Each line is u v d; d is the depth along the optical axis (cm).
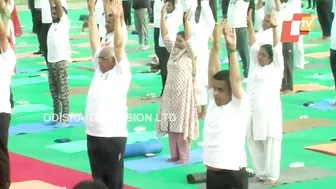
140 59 2252
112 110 867
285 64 1733
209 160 795
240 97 781
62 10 1373
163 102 1148
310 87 1805
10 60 957
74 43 2611
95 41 918
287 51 1725
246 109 790
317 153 1243
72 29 2991
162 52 1597
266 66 1012
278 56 1003
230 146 785
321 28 2677
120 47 864
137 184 1068
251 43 1035
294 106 1614
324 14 2581
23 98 1706
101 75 881
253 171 1074
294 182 1066
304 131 1395
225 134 784
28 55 2334
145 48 2427
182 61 1127
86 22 2945
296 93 1742
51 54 1388
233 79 777
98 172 884
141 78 1945
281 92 1745
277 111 1016
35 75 2000
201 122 1425
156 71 2039
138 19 2392
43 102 1664
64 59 1391
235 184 789
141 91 1781
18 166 1164
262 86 1009
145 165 1158
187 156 1166
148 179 1091
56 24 1377
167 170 1134
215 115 792
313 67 2102
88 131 880
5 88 954
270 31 1202
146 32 2417
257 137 1019
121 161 883
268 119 1012
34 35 2822
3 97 952
